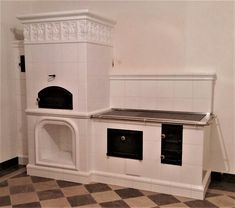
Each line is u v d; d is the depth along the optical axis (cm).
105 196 267
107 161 294
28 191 279
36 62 306
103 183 295
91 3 344
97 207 247
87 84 287
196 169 258
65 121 297
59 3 360
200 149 254
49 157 324
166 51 314
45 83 305
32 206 249
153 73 313
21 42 341
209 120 269
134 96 323
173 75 302
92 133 297
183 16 304
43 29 298
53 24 292
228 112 296
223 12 288
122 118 280
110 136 289
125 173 287
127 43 330
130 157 282
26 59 311
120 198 262
